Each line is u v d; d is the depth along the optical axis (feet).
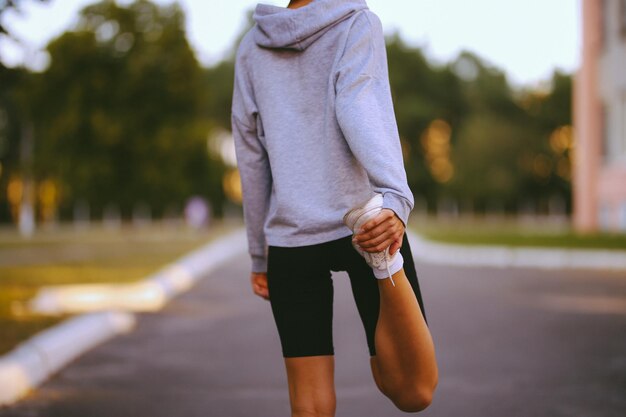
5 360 21.89
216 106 260.62
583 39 103.55
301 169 9.70
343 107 9.15
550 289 47.55
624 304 39.91
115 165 154.61
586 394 19.95
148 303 41.32
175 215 205.77
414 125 261.85
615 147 98.84
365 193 9.62
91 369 24.20
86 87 148.87
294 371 9.86
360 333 30.53
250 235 10.73
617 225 97.91
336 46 9.58
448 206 233.35
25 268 59.82
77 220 193.16
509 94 266.98
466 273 59.98
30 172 151.12
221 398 20.01
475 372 22.80
